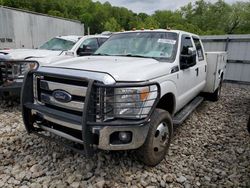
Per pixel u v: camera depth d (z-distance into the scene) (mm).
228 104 6984
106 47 4438
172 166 3334
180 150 3822
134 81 2717
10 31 10914
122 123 2625
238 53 10484
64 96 2832
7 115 5121
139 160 3279
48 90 3025
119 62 3307
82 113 2652
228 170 3285
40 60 5430
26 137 4027
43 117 3053
